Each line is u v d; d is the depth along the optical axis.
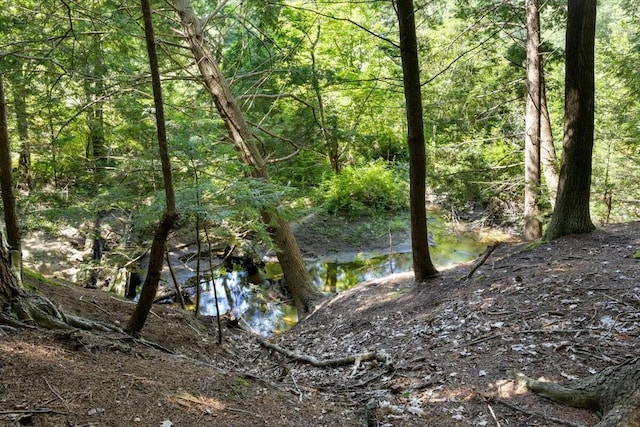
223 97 10.64
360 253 15.83
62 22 9.48
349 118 22.02
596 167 13.21
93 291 7.56
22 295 4.19
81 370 3.44
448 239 17.44
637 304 5.32
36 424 2.69
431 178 14.50
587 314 5.34
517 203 18.27
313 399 4.45
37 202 9.40
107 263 9.62
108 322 5.96
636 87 11.88
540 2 12.59
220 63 16.25
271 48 15.76
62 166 11.12
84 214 7.91
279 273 14.60
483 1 13.56
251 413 3.61
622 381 3.50
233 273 14.53
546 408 3.79
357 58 22.98
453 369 4.79
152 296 5.14
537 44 12.24
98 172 10.69
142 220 5.33
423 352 5.53
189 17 10.83
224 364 6.13
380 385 4.89
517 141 15.43
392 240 16.80
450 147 14.43
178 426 3.09
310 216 17.67
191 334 6.80
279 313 11.79
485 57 14.22
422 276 8.88
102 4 9.66
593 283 6.13
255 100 15.11
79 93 11.73
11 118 10.98
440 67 13.94
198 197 5.27
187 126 5.91
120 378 3.51
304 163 18.42
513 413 3.82
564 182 8.55
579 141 8.23
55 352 3.59
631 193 13.54
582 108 8.06
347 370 5.71
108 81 10.39
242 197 5.70
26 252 12.59
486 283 7.31
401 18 7.47
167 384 3.66
